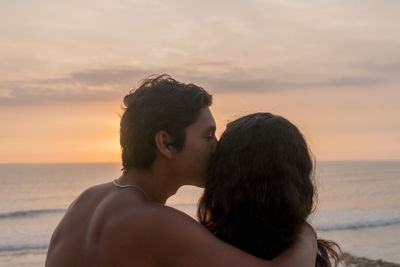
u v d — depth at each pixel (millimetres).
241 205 1850
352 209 45875
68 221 1878
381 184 90875
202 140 1854
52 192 68125
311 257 1780
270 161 1841
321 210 44125
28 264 17328
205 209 2012
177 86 1840
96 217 1745
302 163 1908
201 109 1854
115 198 1756
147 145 1796
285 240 1828
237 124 1938
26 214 38062
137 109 1813
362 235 25828
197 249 1611
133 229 1621
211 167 1906
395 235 25844
